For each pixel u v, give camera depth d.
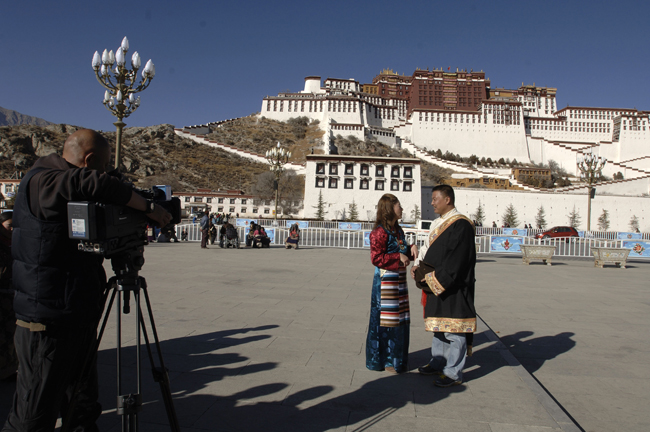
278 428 3.32
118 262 2.65
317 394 4.00
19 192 2.50
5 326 4.08
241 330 6.16
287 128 126.62
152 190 3.00
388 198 4.59
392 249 4.54
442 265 4.21
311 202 64.31
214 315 7.04
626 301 9.69
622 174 107.12
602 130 142.25
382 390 4.15
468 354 4.74
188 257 16.06
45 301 2.43
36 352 2.46
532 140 131.12
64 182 2.32
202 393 3.95
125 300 2.66
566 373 5.14
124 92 13.79
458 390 4.22
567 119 142.38
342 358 5.05
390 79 166.12
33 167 2.58
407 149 119.88
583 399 4.39
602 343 6.36
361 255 18.86
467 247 4.21
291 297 8.79
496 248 21.77
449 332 4.30
